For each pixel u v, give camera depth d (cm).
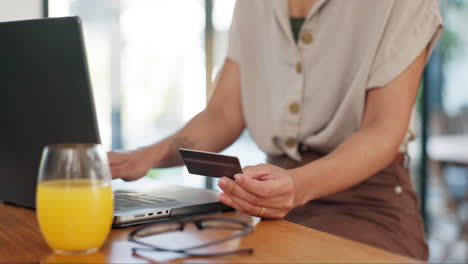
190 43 338
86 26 337
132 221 86
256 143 156
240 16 159
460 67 294
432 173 296
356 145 115
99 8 340
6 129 93
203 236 78
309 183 100
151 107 345
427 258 132
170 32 340
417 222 129
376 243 114
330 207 130
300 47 143
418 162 290
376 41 130
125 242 76
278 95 148
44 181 69
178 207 92
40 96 85
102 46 342
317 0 144
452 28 292
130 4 342
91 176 69
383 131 121
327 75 140
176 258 67
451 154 296
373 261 66
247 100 157
